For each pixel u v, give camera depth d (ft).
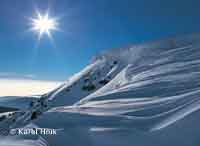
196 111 38.42
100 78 205.57
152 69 140.67
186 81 80.79
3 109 567.59
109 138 36.22
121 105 65.41
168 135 33.96
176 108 46.85
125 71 164.66
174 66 129.29
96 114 56.95
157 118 44.06
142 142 33.50
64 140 36.88
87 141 36.06
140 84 99.71
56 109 75.31
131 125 42.57
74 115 56.80
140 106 58.44
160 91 74.90
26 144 34.94
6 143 35.50
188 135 32.53
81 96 176.35
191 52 161.89
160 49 211.00
